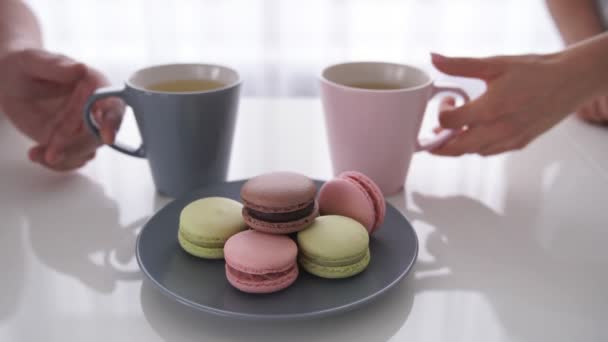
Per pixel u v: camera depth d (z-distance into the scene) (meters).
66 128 0.81
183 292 0.67
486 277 0.71
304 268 0.69
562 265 0.72
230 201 0.74
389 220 0.75
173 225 0.74
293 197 0.69
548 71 0.77
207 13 1.80
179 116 0.76
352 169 0.80
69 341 0.64
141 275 0.70
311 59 1.83
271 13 1.78
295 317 0.64
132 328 0.65
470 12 1.80
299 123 0.96
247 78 1.85
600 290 0.69
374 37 1.82
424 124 0.96
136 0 1.78
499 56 0.77
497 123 0.79
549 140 0.92
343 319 0.66
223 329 0.65
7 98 0.82
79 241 0.74
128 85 0.77
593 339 0.65
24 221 0.76
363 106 0.77
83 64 0.81
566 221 0.78
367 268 0.70
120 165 0.86
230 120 0.79
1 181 0.82
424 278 0.70
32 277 0.70
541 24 1.80
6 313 0.66
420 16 1.79
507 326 0.66
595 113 0.94
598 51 0.77
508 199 0.81
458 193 0.82
